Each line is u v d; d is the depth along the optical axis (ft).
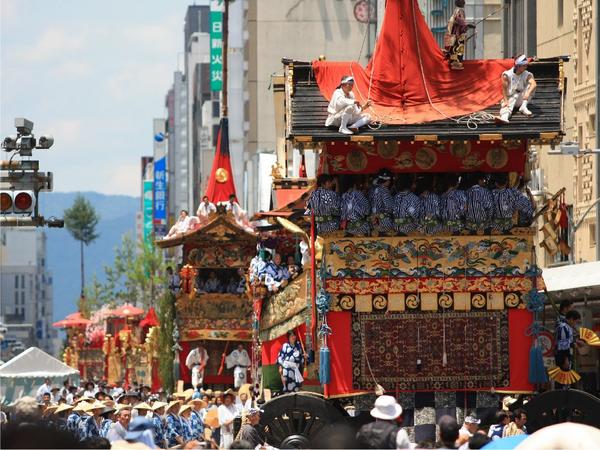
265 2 517.14
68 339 640.58
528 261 164.76
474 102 165.89
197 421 206.90
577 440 113.19
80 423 187.42
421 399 164.14
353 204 162.81
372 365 163.73
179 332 309.63
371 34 513.86
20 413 122.31
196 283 311.88
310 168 341.62
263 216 194.39
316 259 165.78
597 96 276.41
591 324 201.05
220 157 312.09
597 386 194.49
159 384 370.53
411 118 163.02
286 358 177.68
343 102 160.15
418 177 171.01
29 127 187.21
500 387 164.04
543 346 169.78
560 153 224.53
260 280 199.52
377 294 163.84
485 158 166.71
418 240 164.04
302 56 516.73
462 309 163.94
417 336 163.94
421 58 168.76
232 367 310.65
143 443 125.90
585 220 285.23
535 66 165.58
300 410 164.66
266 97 517.96
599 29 275.80
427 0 366.84
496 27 365.40
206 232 299.38
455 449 121.39
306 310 174.50
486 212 163.43
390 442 120.47
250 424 165.37
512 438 132.57
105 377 500.74
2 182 187.21
